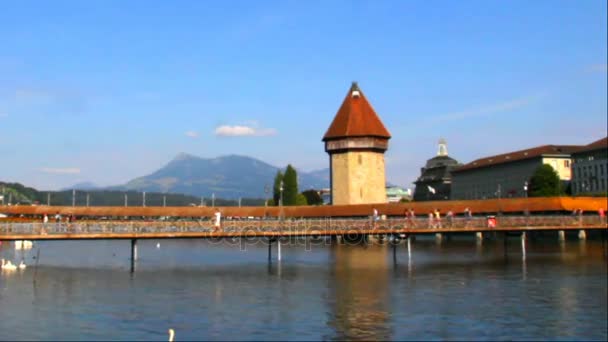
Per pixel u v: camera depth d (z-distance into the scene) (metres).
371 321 31.98
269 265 56.16
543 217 62.66
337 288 41.97
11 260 61.75
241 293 40.09
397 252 70.25
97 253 71.81
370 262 58.38
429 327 30.73
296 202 125.69
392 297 38.50
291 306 35.78
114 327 30.77
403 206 86.94
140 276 48.19
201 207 97.25
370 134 97.75
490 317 32.75
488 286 42.50
